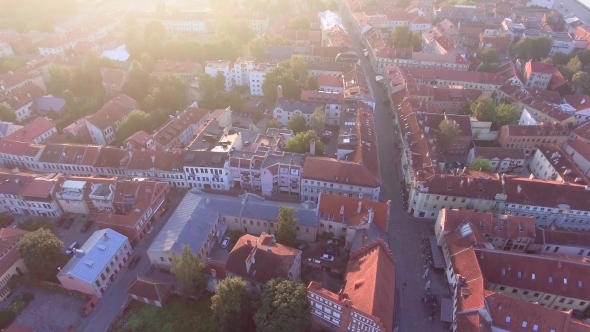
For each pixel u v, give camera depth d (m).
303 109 175.00
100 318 97.44
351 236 111.56
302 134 145.50
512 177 126.44
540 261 97.44
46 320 97.06
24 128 156.62
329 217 113.44
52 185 124.88
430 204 124.69
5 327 95.50
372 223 109.75
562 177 134.38
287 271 93.75
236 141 148.12
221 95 192.88
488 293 87.75
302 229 115.00
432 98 183.62
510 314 85.00
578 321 84.62
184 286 94.56
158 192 126.75
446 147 159.62
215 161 135.00
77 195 124.31
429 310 98.94
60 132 171.00
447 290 103.69
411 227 124.50
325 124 176.25
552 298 96.62
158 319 95.75
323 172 127.81
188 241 106.31
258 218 116.25
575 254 111.06
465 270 97.12
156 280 101.81
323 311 86.56
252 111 190.88
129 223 113.88
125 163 138.25
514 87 194.75
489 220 110.19
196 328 93.50
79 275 97.81
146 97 190.62
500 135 165.50
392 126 178.25
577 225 123.19
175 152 139.12
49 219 126.94
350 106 168.75
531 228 109.81
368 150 139.75
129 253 113.31
